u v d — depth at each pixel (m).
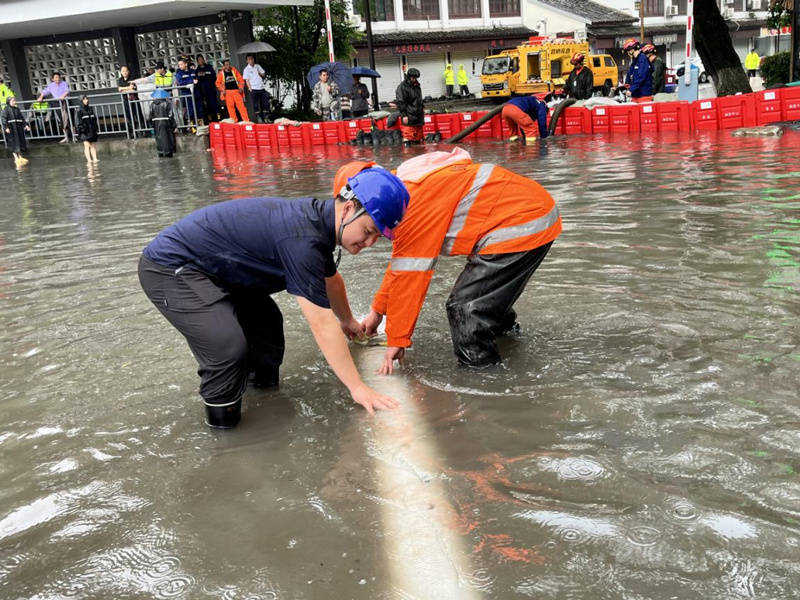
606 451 2.75
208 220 3.11
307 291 3.00
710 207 7.10
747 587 1.98
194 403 3.45
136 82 22.30
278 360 3.54
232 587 2.12
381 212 2.88
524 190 3.57
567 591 2.01
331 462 2.82
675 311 4.21
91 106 21.02
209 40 25.03
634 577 2.05
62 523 2.53
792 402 3.04
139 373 3.85
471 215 3.49
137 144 21.39
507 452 2.80
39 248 7.61
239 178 13.22
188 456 2.95
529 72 33.06
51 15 22.19
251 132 19.97
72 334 4.54
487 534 2.29
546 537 2.25
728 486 2.47
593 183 9.25
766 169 9.39
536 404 3.19
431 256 3.42
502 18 43.78
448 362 3.75
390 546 2.26
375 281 5.35
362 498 2.55
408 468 2.73
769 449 2.69
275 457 2.90
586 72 18.67
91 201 11.48
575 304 4.48
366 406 3.17
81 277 6.06
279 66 27.41
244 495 2.63
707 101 15.38
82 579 2.22
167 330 4.51
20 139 19.88
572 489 2.51
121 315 4.88
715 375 3.34
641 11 41.62
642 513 2.34
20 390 3.71
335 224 2.95
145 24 25.25
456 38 41.06
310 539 2.33
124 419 3.32
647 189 8.48
